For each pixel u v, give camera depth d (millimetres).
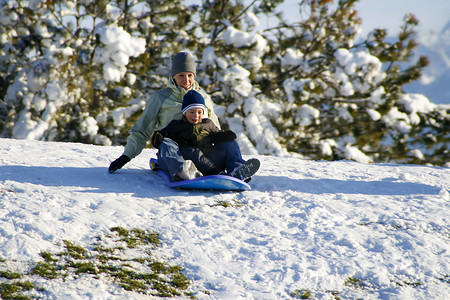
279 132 42094
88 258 7367
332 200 11391
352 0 43562
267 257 7980
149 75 43781
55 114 37625
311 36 43812
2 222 7992
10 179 11047
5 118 39656
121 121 38812
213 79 41031
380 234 9180
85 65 37438
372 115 42562
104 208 9383
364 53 41156
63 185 10930
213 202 10609
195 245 8188
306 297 6902
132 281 6883
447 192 12547
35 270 6754
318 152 44062
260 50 41031
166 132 11336
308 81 40281
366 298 6988
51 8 41188
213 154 11453
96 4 42469
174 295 6668
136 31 44031
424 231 9508
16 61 41938
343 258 8062
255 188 12164
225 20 43594
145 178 12023
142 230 8617
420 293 7176
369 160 44594
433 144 44531
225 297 6684
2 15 41125
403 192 12625
